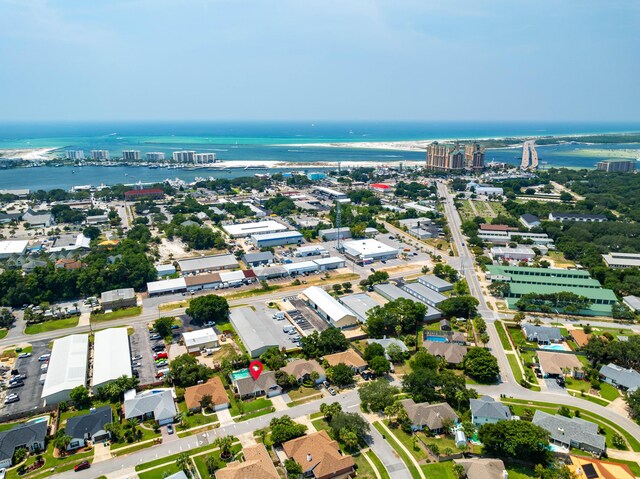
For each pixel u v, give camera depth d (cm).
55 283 19912
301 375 13525
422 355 14350
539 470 9938
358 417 11281
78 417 11456
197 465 10256
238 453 10588
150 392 12912
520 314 18025
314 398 12900
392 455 10662
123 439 11200
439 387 13200
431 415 11538
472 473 9831
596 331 17100
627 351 14200
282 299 19938
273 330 16488
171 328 16962
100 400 12862
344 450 10831
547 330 16475
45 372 14250
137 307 19088
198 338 15788
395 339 15888
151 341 16162
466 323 17638
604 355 14538
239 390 12800
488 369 13662
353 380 13800
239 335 16212
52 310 18238
